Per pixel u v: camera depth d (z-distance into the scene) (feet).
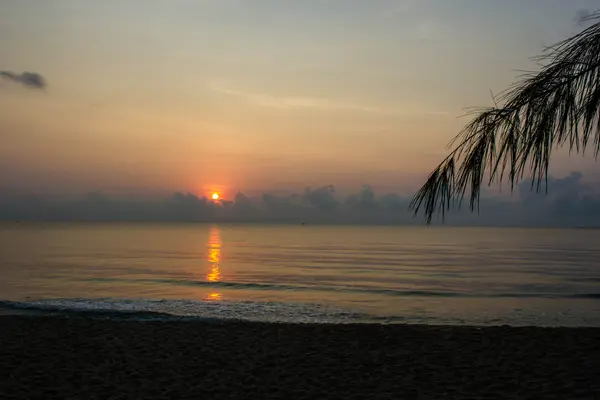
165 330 41.37
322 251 250.78
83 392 25.08
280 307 68.03
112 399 24.11
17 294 81.66
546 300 83.05
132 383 26.78
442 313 66.80
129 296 80.53
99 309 59.41
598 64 8.45
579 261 185.16
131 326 42.98
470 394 24.72
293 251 248.32
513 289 100.12
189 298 78.28
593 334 38.65
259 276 125.18
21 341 36.68
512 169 8.91
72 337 38.19
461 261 185.06
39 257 178.40
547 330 40.52
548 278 124.57
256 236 520.83
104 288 92.43
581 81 8.55
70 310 57.98
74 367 29.73
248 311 63.57
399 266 161.17
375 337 38.68
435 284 109.81
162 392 25.32
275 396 24.84
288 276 126.31
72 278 110.01
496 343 36.01
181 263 163.73
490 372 28.58
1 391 25.04
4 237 386.52
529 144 8.82
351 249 273.33
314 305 71.46
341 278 121.90
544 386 25.72
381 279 120.37
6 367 29.48
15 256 182.70
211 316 59.00
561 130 8.67
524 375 27.84
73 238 384.27
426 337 38.45
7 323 43.73
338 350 34.58
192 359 31.99
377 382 27.04
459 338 37.93
